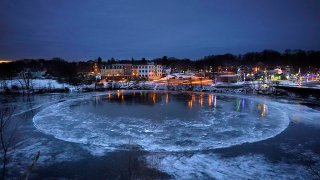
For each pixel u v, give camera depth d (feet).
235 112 187.73
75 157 94.99
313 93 284.20
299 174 82.74
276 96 293.02
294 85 363.76
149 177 79.66
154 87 392.06
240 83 414.62
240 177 80.53
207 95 306.76
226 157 95.76
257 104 230.48
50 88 334.24
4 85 333.21
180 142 112.37
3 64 556.10
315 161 92.84
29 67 645.51
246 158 94.99
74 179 79.00
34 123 146.30
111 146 106.63
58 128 135.54
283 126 142.82
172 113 182.50
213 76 498.69
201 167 87.10
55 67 549.13
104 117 166.50
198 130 133.08
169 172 83.20
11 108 196.65
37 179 78.95
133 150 101.55
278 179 79.41
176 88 378.53
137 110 195.52
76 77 451.94
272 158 95.35
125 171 83.71
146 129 134.51
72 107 209.05
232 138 119.03
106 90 361.51
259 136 122.52
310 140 116.98
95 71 623.77
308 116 172.35
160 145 108.17
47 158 94.12
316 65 627.46
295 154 99.50
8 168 85.51
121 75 581.53
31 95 291.17
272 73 545.85
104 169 85.30
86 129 133.90
